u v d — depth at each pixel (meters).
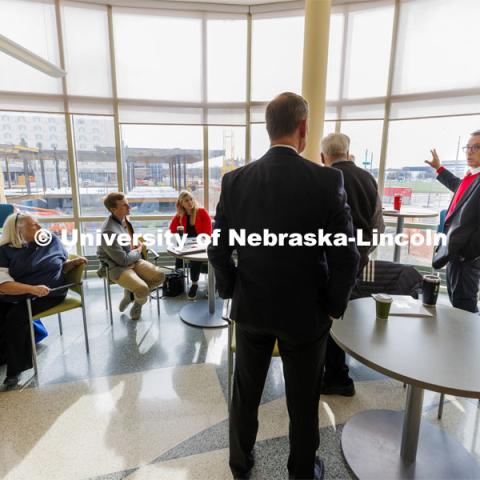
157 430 1.69
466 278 2.15
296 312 1.05
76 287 2.37
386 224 4.25
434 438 1.62
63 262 2.38
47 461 1.50
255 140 4.27
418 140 3.80
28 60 2.70
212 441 1.62
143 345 2.55
